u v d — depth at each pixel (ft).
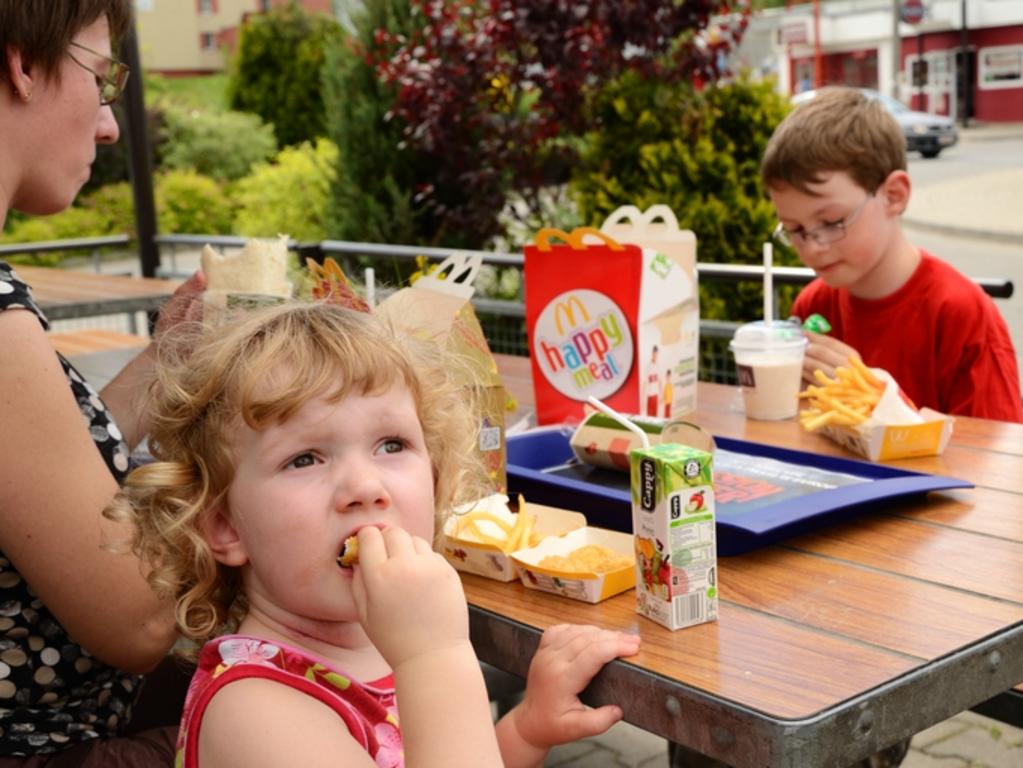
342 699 3.92
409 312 5.80
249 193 38.42
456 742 3.42
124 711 5.05
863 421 6.41
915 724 3.88
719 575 4.84
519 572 4.92
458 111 23.31
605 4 20.01
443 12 23.34
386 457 4.03
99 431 5.00
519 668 4.52
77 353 12.76
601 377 7.18
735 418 7.62
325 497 3.89
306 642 4.08
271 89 56.65
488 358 5.77
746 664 3.98
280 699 3.72
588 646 4.17
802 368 7.70
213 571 4.16
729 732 3.69
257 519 3.93
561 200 26.99
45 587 4.50
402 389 4.11
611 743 10.22
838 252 8.59
